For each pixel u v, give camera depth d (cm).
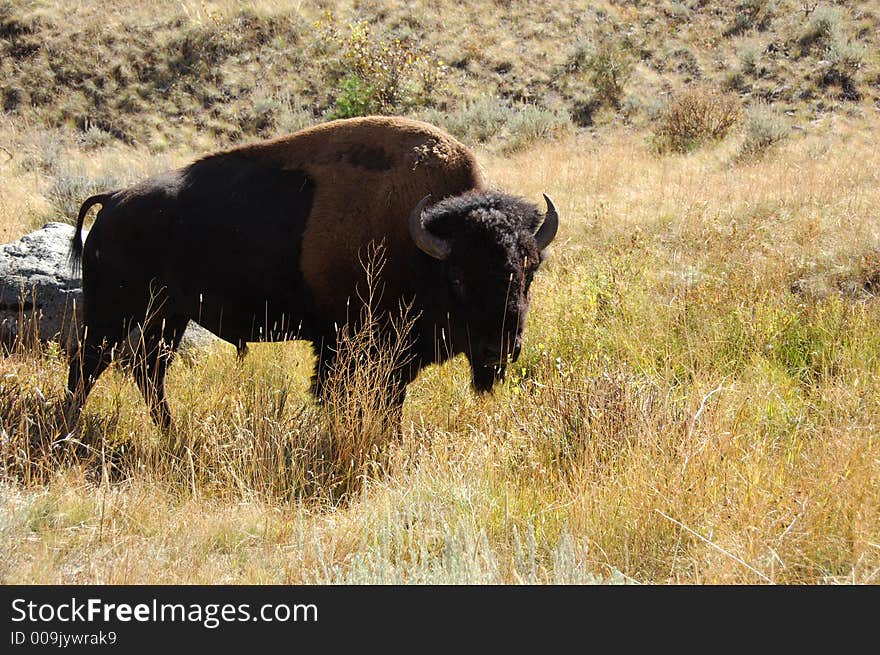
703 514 1650
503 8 9912
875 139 6531
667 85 8394
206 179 2362
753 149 6034
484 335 2031
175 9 9731
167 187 2361
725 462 1773
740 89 8100
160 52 9144
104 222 2383
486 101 8294
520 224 2066
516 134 7612
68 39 9219
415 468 1964
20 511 1736
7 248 3042
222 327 2409
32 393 2269
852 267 3080
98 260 2391
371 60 8619
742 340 2692
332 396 2169
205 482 2047
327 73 8981
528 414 2220
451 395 2462
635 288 3045
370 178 2256
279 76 8981
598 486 1775
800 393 2381
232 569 1658
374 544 1636
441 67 8725
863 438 1861
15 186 6025
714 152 6375
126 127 8350
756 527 1564
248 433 2081
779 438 2050
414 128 2312
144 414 2292
